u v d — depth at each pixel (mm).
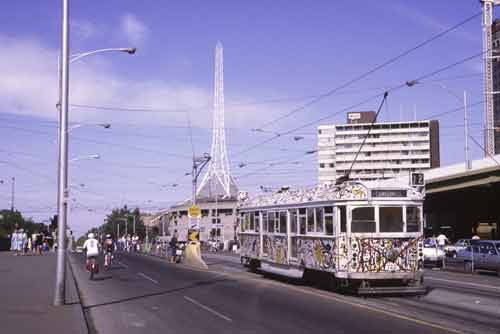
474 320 13891
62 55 16016
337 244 19250
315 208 21203
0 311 14586
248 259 29875
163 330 12734
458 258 32281
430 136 123188
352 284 19531
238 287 22062
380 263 18953
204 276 27656
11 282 22109
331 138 127125
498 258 28375
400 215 19297
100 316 14852
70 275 26078
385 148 123438
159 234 128375
